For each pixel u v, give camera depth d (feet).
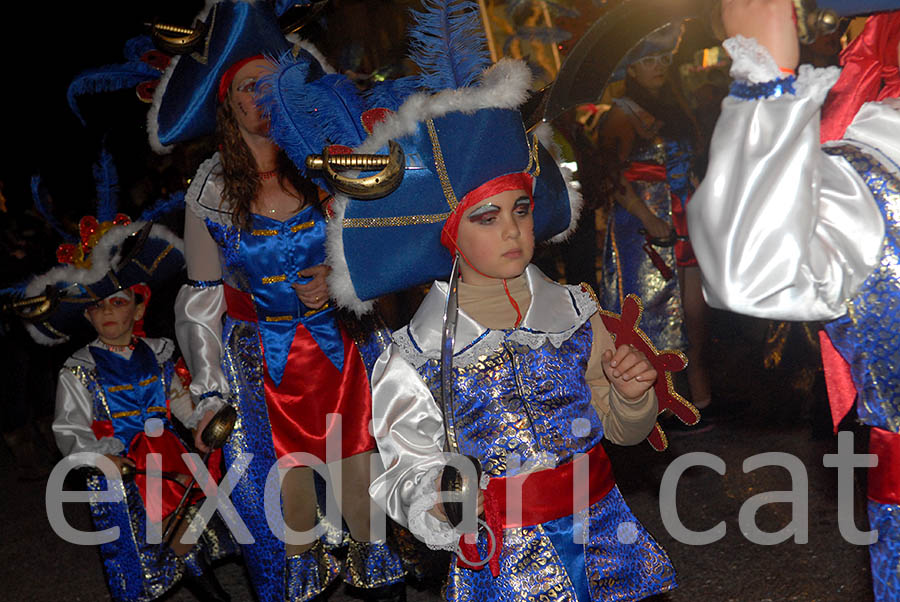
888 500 6.59
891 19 6.75
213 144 12.09
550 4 14.10
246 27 10.62
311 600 11.37
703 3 6.46
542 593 7.63
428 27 7.64
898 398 6.47
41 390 21.38
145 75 12.18
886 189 6.39
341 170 7.29
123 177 18.08
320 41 12.73
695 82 17.89
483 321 7.98
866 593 11.30
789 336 17.17
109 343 13.21
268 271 11.21
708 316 18.47
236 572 14.76
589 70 6.97
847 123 6.86
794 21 6.17
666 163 18.16
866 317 6.43
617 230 18.86
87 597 14.74
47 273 13.02
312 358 11.37
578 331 8.23
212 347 11.47
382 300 13.51
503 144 7.56
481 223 7.63
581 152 18.26
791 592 11.84
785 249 6.01
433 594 12.91
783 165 6.05
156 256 13.17
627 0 6.57
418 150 7.55
